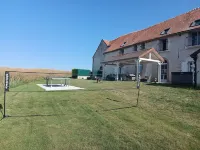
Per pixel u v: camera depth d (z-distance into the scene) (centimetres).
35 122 680
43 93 1297
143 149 487
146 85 1705
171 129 604
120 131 594
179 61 2150
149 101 990
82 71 4300
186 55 2072
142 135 564
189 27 2106
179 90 1281
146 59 2142
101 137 554
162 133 575
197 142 519
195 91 1204
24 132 590
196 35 2020
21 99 1081
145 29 3130
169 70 2267
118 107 884
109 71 3597
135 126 633
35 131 598
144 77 2589
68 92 1333
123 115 756
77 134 576
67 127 631
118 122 673
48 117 738
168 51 2294
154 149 487
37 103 974
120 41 3609
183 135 561
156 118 714
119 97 1117
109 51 3597
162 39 2398
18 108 873
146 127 623
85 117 735
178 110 809
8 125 648
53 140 537
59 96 1170
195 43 2027
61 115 764
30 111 823
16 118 724
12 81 2209
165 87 1493
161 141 526
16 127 630
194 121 673
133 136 557
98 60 4166
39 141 530
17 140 535
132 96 1136
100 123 665
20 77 2834
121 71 3206
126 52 3127
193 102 917
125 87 1574
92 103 971
